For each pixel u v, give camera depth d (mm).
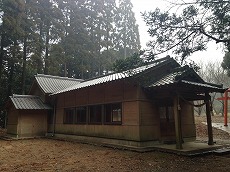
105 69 30016
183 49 6145
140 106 10203
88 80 16750
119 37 33688
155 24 6098
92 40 28938
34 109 16094
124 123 10836
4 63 21562
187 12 5715
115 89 11648
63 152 9586
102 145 11281
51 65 23094
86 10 29281
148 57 6582
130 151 9609
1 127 22125
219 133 15242
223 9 5336
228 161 7590
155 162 7461
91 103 13297
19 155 8977
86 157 8391
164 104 11070
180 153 8570
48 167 6824
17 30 19422
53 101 17141
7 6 19812
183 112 12016
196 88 9734
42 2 23594
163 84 9148
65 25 26703
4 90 22234
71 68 29094
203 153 8609
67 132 15234
